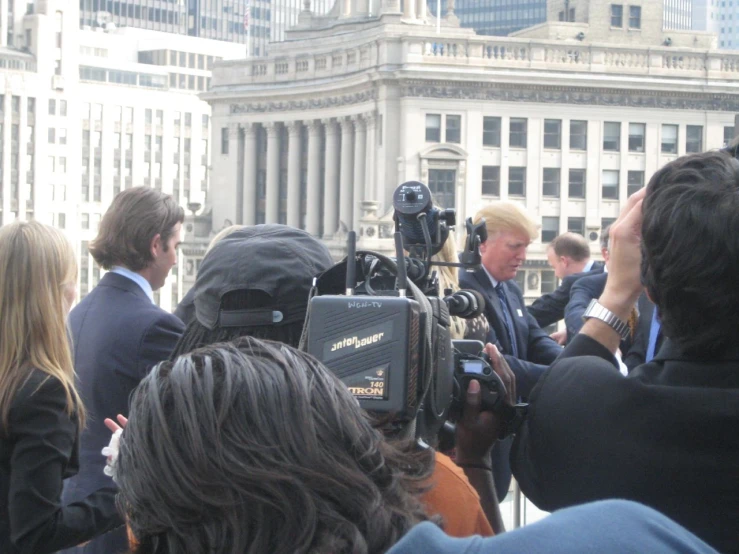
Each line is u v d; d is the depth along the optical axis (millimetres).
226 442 1886
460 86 57938
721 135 60156
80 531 3812
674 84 59125
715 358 2777
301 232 3988
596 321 3221
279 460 1888
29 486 3689
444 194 58344
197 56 119688
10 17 103312
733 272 2658
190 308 5535
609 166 59406
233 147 70500
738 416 2607
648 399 2715
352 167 63781
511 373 3674
